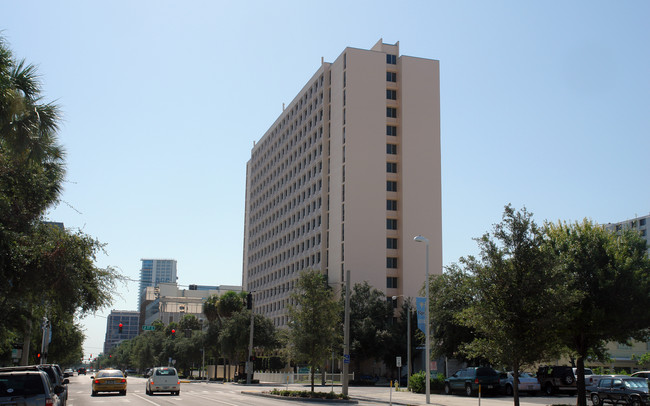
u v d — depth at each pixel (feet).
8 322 78.43
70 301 68.90
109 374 124.88
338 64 286.25
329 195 284.00
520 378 130.72
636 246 84.64
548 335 66.80
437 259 265.34
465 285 71.72
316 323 123.54
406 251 262.06
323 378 197.57
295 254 321.11
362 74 276.00
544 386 135.74
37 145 52.47
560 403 107.65
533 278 66.90
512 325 67.00
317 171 299.38
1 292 62.69
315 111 306.35
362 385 219.41
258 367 281.54
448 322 159.02
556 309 66.49
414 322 230.07
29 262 60.95
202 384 217.15
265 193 397.80
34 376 48.55
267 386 193.88
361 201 264.11
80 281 67.21
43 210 65.10
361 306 236.84
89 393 133.90
